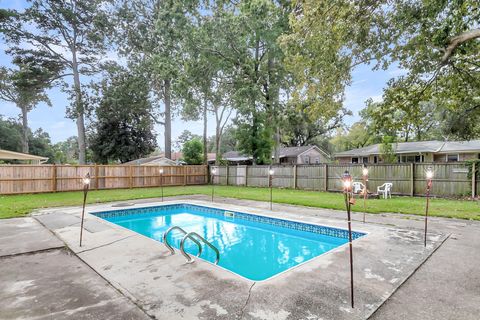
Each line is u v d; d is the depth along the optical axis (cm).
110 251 431
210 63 2058
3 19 2073
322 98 931
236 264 507
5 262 385
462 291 291
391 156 1861
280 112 2072
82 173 1538
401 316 241
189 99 2148
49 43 2361
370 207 867
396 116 1027
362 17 746
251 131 2223
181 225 822
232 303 263
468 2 589
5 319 235
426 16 684
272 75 2039
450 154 1908
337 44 802
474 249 438
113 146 2827
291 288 296
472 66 841
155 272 344
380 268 355
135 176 1738
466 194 1069
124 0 2420
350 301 267
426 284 309
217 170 2070
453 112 1104
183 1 1938
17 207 887
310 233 667
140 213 941
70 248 447
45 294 285
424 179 1167
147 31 2509
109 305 260
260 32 1830
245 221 830
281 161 3331
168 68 2072
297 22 862
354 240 491
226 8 2022
